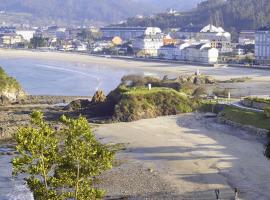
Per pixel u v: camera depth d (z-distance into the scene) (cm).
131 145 9188
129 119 11625
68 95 17138
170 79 18188
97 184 6981
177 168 7731
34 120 4341
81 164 4422
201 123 11100
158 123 11194
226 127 10619
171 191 6756
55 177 4481
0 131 10350
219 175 7312
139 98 12162
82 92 18025
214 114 12069
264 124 10050
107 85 19825
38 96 16288
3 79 15162
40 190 4359
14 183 7300
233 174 7325
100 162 4462
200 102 12762
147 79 16550
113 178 7306
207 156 8312
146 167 7825
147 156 8450
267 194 6500
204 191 6700
